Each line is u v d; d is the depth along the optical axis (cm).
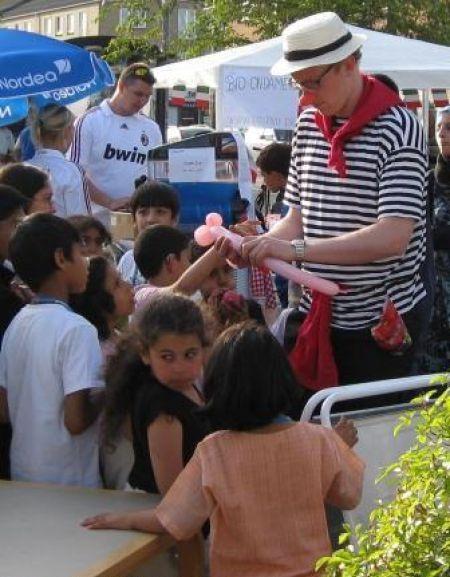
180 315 324
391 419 358
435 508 220
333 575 227
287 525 288
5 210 415
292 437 292
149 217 552
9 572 269
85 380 354
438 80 892
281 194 706
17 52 688
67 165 674
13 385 367
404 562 213
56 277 369
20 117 768
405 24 2417
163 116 1322
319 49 376
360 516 344
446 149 527
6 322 397
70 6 5278
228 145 685
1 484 342
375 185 388
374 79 399
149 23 2586
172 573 330
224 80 864
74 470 361
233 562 288
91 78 705
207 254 393
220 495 286
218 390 290
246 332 292
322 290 374
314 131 405
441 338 536
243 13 2392
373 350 403
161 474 322
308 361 406
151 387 328
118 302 398
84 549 284
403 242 379
